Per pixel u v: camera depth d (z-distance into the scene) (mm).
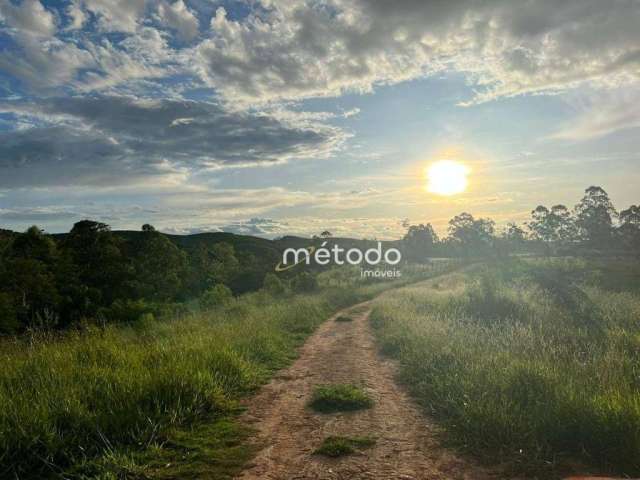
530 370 6410
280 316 17250
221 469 4512
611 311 13086
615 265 38156
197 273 60312
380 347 11898
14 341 9781
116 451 4676
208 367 7879
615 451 4398
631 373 6707
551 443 4723
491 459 4555
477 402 5602
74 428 5078
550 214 97500
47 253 44094
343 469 4473
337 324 17797
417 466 4504
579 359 7973
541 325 10594
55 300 37656
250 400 7203
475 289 17750
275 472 4438
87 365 7445
